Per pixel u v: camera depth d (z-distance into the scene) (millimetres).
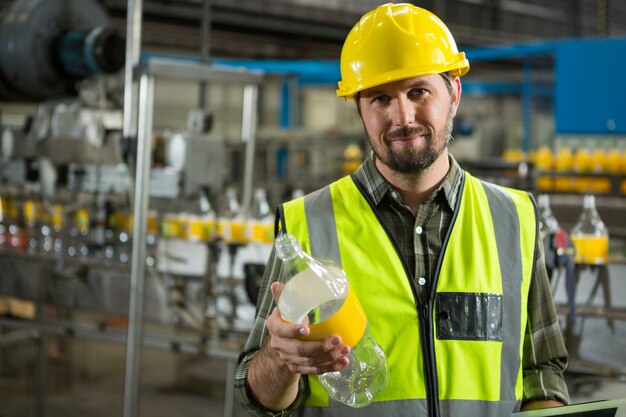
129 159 3361
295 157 9008
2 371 4906
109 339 3811
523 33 12133
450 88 1452
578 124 6309
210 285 3648
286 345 1250
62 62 4047
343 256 1509
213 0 7520
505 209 1556
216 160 3803
